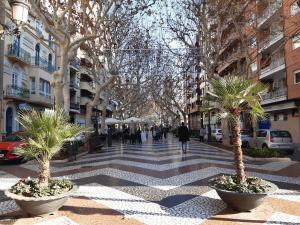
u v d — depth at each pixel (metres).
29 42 30.86
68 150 14.46
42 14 13.89
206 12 19.97
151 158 15.39
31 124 6.23
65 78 15.93
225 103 6.46
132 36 24.25
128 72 31.30
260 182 6.49
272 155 14.41
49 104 34.38
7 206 6.55
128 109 47.56
